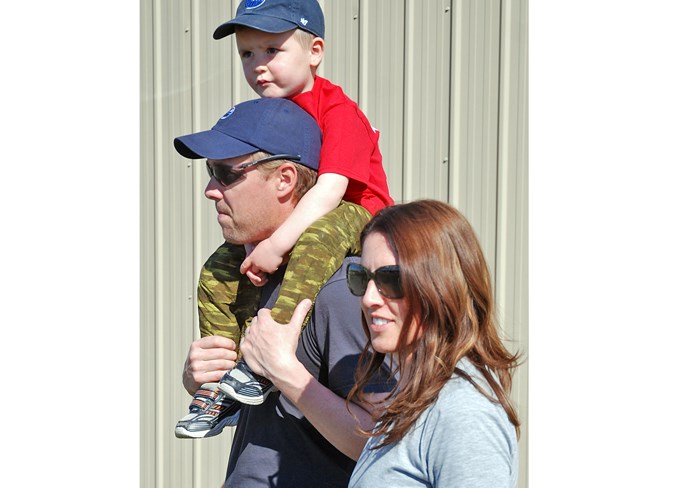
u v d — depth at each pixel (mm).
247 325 2611
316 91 2854
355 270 1970
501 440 1767
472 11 3473
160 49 4570
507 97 3393
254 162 2420
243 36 2824
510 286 3410
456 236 1860
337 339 2271
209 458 4500
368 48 3770
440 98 3570
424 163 3615
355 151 2643
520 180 3373
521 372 3395
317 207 2486
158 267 4648
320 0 3898
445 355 1838
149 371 4727
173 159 4551
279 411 2398
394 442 1854
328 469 2377
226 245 2730
